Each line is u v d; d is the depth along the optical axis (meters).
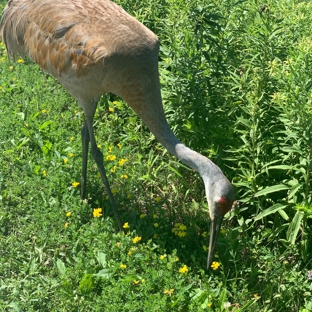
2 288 1.05
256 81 1.23
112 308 1.00
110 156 1.37
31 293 1.04
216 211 1.11
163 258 1.10
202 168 1.15
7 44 1.45
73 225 1.19
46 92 1.66
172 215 1.28
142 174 1.38
